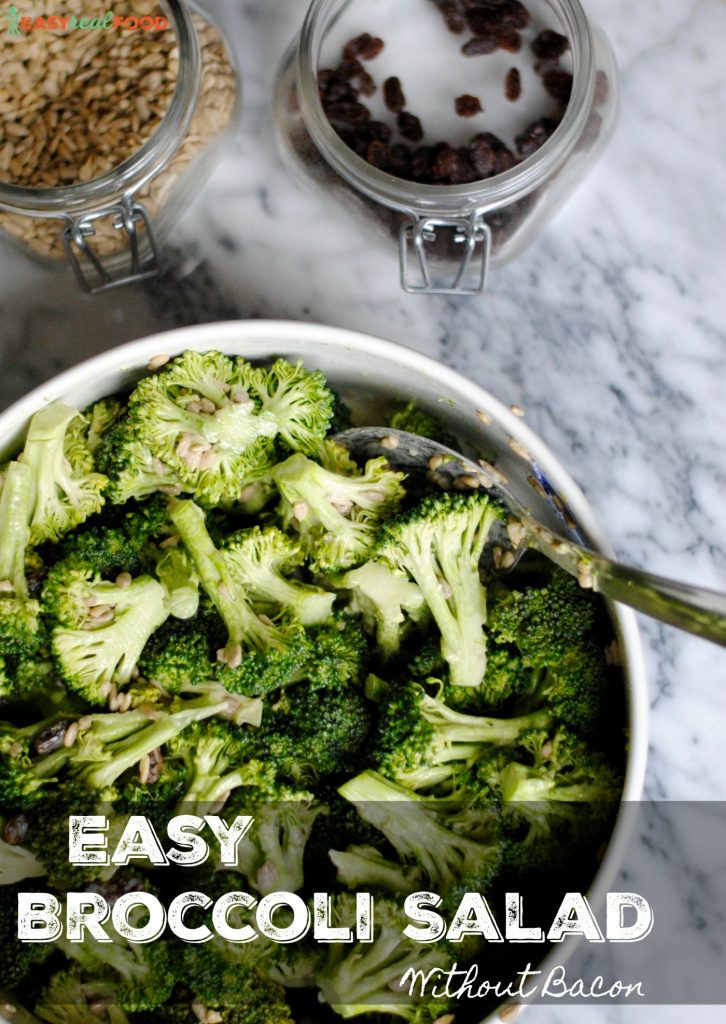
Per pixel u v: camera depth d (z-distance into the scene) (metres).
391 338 0.63
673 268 0.63
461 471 0.57
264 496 0.59
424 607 0.58
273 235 0.63
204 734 0.57
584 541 0.55
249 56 0.63
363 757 0.57
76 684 0.56
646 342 0.63
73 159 0.59
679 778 0.62
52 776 0.56
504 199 0.57
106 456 0.57
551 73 0.59
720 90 0.62
